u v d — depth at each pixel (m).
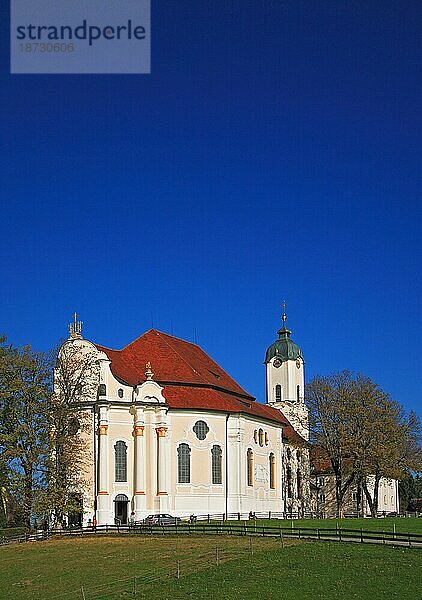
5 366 101.81
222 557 73.94
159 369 126.19
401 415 138.12
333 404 130.50
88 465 112.62
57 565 78.50
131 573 71.19
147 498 113.88
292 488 142.50
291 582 64.12
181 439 118.06
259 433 129.88
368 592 61.31
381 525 101.62
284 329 175.12
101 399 113.88
